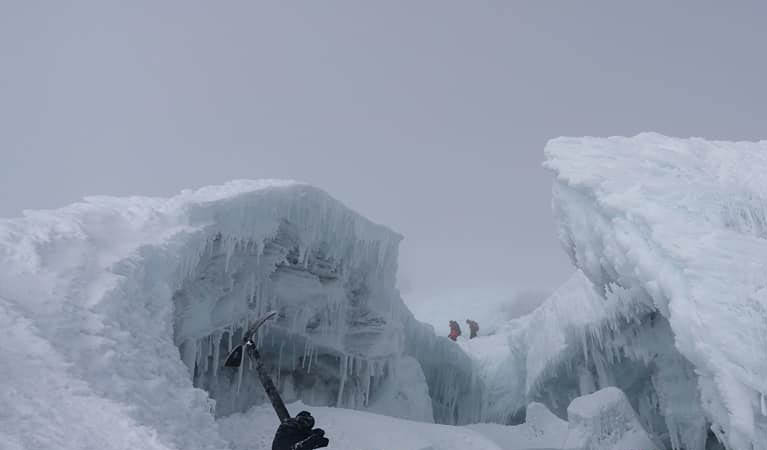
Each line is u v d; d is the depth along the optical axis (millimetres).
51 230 5891
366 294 12148
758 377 4527
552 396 12688
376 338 12008
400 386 12688
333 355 11359
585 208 7473
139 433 3006
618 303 9664
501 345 17469
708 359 4871
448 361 16156
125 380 4047
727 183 6848
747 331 4762
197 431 4387
